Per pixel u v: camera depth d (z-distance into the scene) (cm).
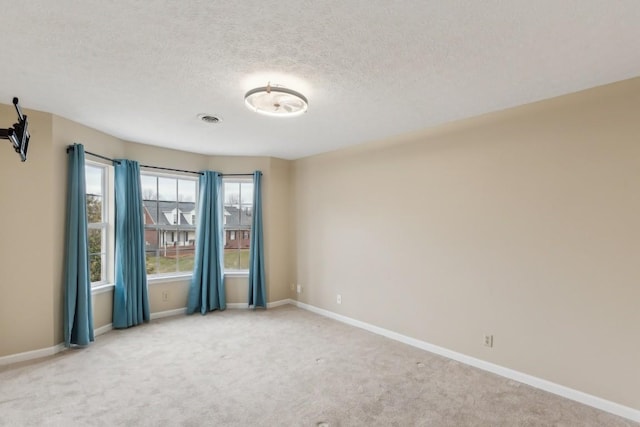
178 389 274
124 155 434
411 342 376
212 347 363
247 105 277
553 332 275
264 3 159
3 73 238
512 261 299
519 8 162
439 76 239
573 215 266
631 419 238
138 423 229
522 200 293
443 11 165
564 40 191
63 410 242
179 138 419
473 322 325
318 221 499
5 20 175
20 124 225
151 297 466
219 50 205
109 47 202
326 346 369
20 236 318
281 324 445
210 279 502
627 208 243
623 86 245
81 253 352
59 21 176
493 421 236
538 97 277
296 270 537
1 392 265
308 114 321
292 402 257
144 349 356
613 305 248
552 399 265
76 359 328
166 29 183
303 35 188
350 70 230
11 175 313
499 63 219
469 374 306
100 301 402
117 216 417
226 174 522
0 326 310
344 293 457
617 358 246
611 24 175
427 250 363
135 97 282
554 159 276
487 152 316
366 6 161
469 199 329
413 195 377
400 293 389
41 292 329
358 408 250
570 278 267
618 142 246
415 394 270
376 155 418
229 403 254
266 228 528
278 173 538
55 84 257
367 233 427
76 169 346
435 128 357
